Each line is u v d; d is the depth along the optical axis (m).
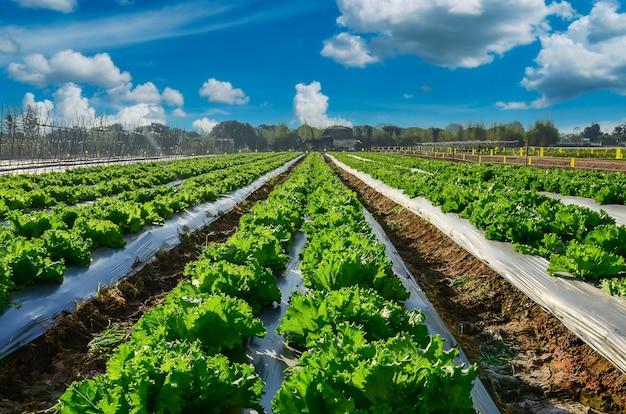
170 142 130.88
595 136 168.88
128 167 41.03
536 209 14.49
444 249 15.16
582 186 21.14
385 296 8.63
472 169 30.70
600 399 7.02
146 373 4.79
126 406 4.60
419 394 4.62
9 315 8.01
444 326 8.93
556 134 127.50
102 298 9.80
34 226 12.51
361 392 4.69
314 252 10.30
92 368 7.58
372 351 5.06
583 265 9.38
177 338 6.32
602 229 10.93
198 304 6.88
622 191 19.00
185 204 19.02
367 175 40.25
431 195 19.27
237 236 11.30
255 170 40.03
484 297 10.89
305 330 6.79
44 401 6.67
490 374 7.75
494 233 12.83
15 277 9.00
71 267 10.49
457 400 4.55
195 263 9.41
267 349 7.29
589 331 8.00
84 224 12.24
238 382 5.15
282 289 10.26
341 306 6.63
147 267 12.33
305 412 4.58
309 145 174.38
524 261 11.06
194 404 4.93
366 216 21.30
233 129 191.38
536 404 7.09
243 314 6.58
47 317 8.38
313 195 22.33
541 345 8.71
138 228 14.09
